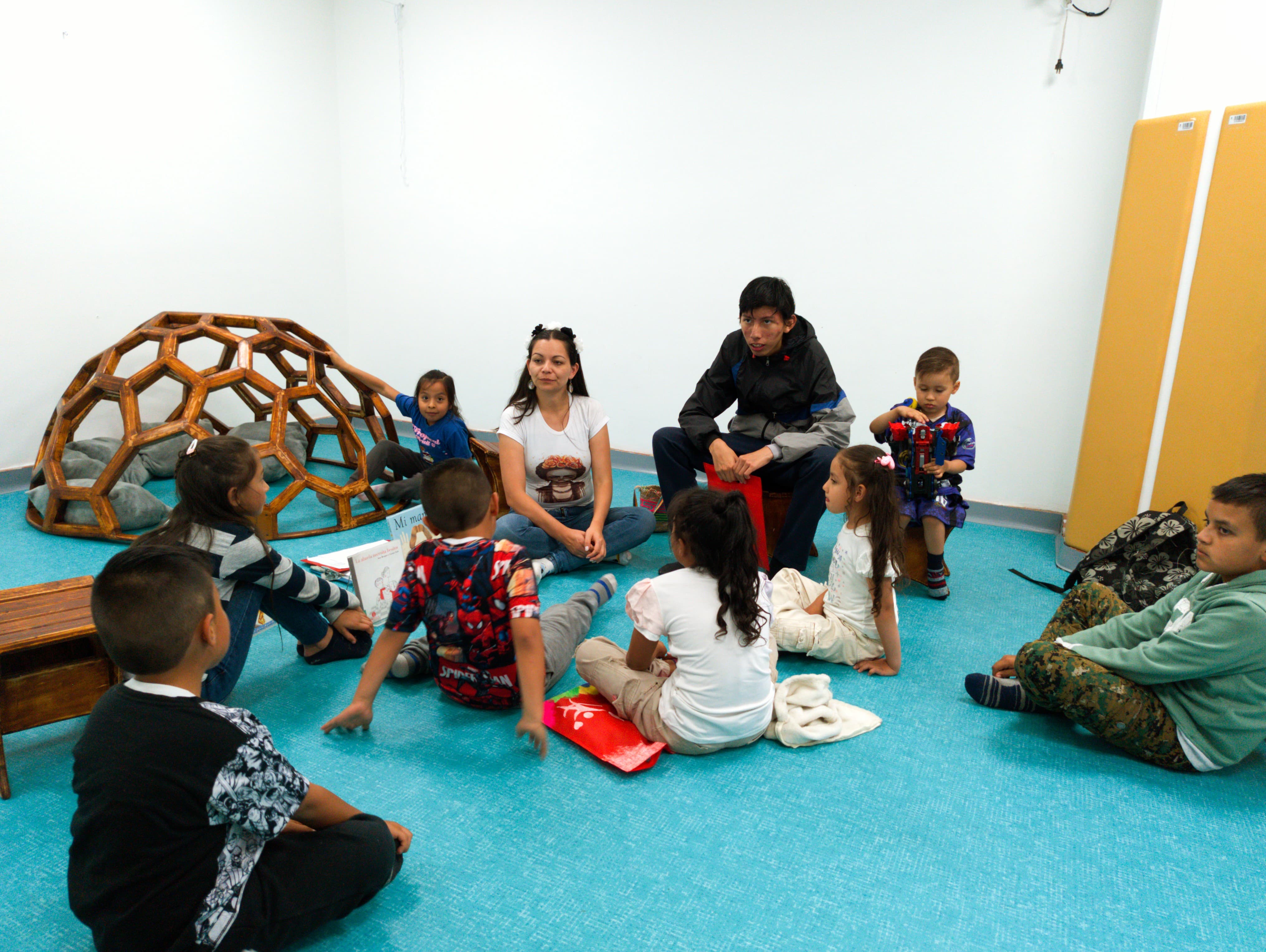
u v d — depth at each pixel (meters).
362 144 5.23
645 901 1.42
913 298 3.74
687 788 1.75
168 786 1.07
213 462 1.80
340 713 2.01
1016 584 3.03
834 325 3.95
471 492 1.81
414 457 3.92
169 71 4.33
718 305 4.23
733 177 4.05
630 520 3.01
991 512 3.77
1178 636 1.75
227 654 1.88
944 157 3.56
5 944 1.30
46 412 4.04
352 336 5.62
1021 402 3.62
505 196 4.76
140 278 4.34
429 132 4.94
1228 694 1.75
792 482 2.98
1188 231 2.74
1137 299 2.90
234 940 1.14
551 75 4.45
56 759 1.80
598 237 4.50
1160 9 2.77
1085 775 1.84
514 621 1.75
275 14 4.79
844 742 1.95
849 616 2.34
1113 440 3.03
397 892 1.42
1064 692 1.85
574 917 1.38
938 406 2.88
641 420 4.62
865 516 2.23
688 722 1.82
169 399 4.48
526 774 1.78
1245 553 1.68
